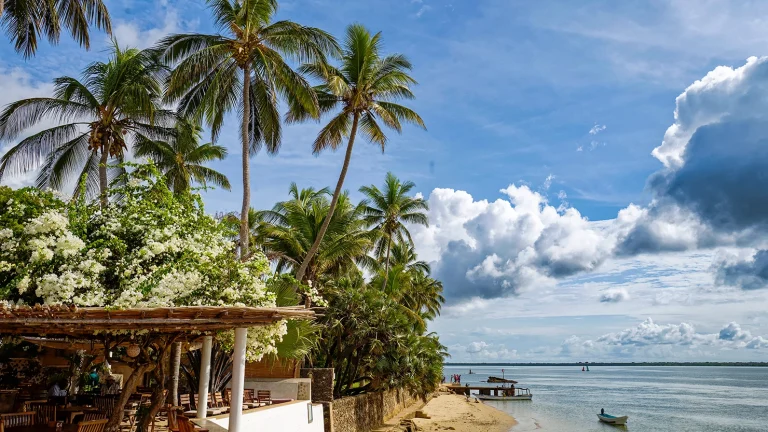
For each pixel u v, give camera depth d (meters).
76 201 11.55
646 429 45.19
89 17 16.52
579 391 106.12
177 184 25.94
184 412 12.93
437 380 41.38
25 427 10.98
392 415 38.19
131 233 11.06
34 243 9.57
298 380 19.42
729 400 79.38
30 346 17.66
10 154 22.16
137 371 10.24
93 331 9.08
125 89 21.31
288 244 29.75
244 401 16.25
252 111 24.95
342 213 31.58
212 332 12.19
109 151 23.41
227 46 21.72
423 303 66.50
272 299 11.41
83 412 13.11
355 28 27.45
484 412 54.31
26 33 16.38
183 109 24.45
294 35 22.06
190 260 10.97
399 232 47.53
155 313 8.37
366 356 29.92
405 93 28.44
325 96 28.11
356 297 29.12
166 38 22.56
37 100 21.97
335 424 22.89
